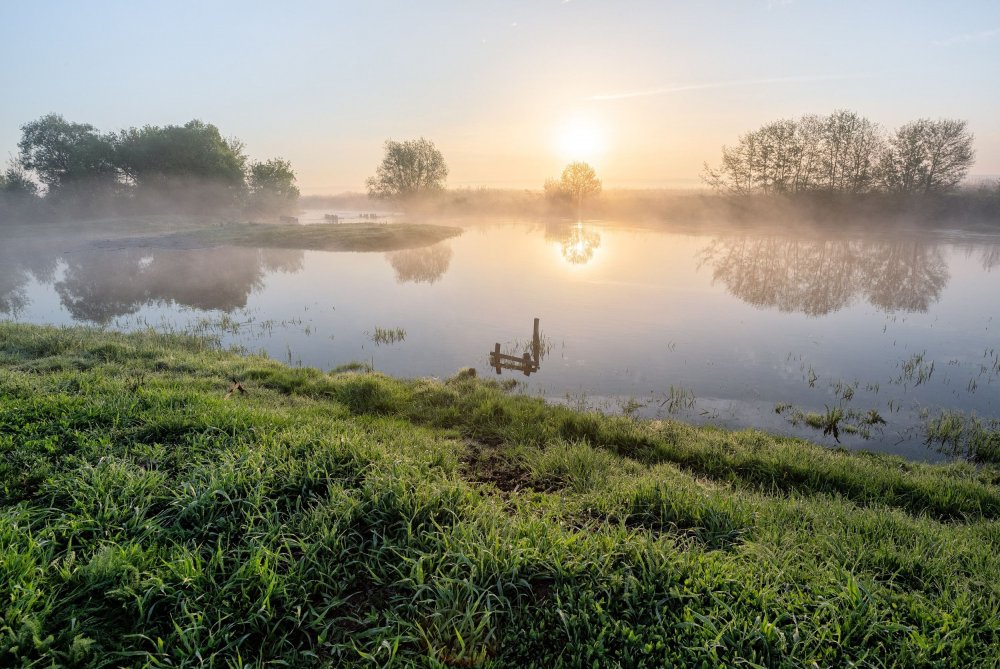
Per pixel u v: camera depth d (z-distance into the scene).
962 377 15.11
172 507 4.56
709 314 23.12
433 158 94.50
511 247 49.03
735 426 11.81
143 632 3.27
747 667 3.15
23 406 6.64
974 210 60.19
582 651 3.26
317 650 3.33
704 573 3.96
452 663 3.20
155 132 72.25
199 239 51.00
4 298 26.66
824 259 40.19
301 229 57.44
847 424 11.98
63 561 3.70
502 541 4.25
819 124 61.78
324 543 4.14
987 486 8.29
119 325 20.69
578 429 9.99
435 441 8.55
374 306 24.78
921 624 3.62
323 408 10.07
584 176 84.94
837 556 4.60
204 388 10.23
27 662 2.86
